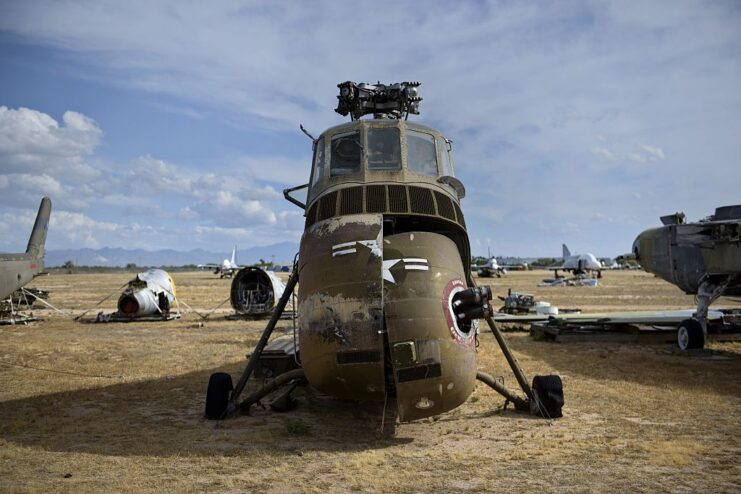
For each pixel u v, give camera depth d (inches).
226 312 1037.8
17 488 183.9
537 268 4847.4
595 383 370.6
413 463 212.5
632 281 2418.8
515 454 221.0
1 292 681.0
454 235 283.3
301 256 263.1
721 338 589.9
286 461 215.8
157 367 448.8
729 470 200.7
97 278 3100.4
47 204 813.2
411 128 294.7
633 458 215.8
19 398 340.5
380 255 234.8
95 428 269.9
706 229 526.0
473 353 244.1
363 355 225.8
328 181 283.3
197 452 228.1
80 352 531.8
